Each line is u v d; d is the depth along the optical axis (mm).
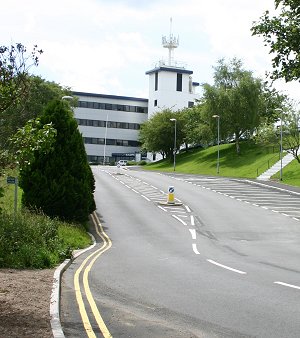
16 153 8148
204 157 81562
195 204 35281
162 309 8391
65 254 14359
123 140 117062
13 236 13781
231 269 13219
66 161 21719
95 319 7539
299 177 53438
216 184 49938
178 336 6711
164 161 93500
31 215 17969
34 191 21297
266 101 76125
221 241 20844
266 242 20609
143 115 119000
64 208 21781
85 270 12680
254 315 7977
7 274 10875
